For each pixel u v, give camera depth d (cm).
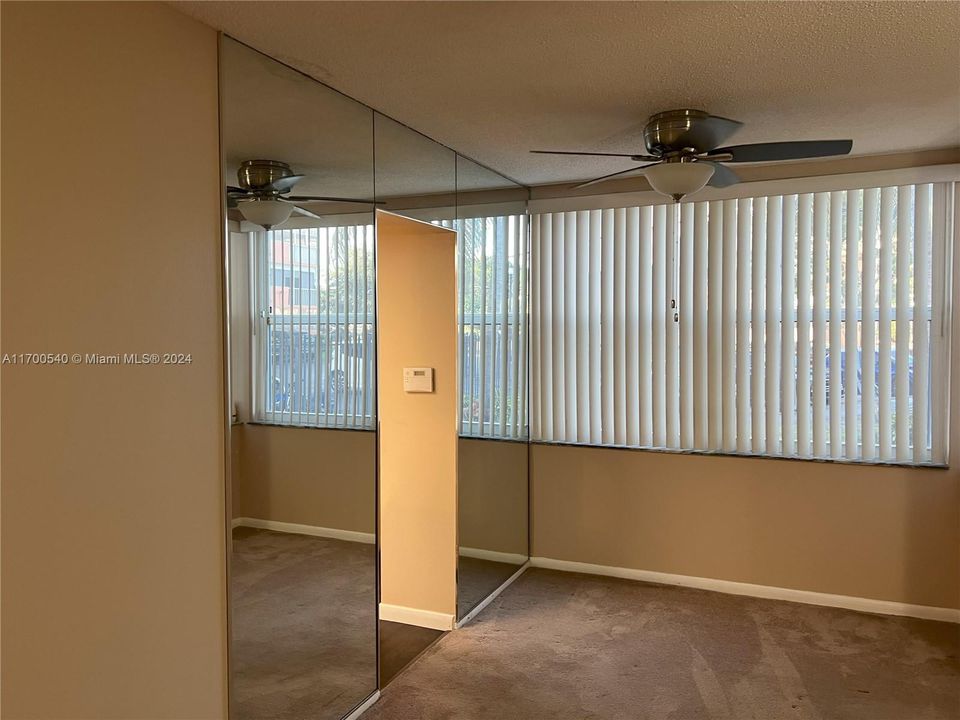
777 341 421
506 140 362
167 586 214
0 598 170
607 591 439
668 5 210
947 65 259
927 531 397
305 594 272
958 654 350
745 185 419
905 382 398
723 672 332
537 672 334
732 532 436
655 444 453
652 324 447
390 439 402
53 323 180
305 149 270
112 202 195
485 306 423
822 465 415
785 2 208
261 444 251
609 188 455
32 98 174
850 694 312
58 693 183
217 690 233
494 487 436
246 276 243
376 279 316
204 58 225
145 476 207
